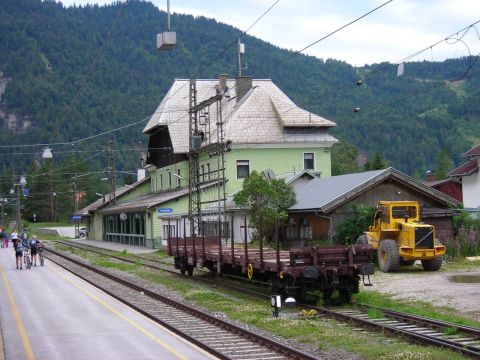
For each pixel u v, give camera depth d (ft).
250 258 70.08
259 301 66.69
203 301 67.21
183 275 98.32
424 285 72.74
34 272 103.30
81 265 121.49
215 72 469.98
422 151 481.05
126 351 40.50
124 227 216.33
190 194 129.08
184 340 43.96
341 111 333.83
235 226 144.36
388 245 87.35
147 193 243.19
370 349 39.91
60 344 43.57
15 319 55.21
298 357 38.50
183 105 198.90
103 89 501.15
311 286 62.18
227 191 165.48
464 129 493.36
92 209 260.83
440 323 46.93
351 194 107.34
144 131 216.54
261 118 173.17
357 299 63.41
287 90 412.98
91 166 501.15
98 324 51.01
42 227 398.01
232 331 48.26
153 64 538.47
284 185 122.62
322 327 49.39
